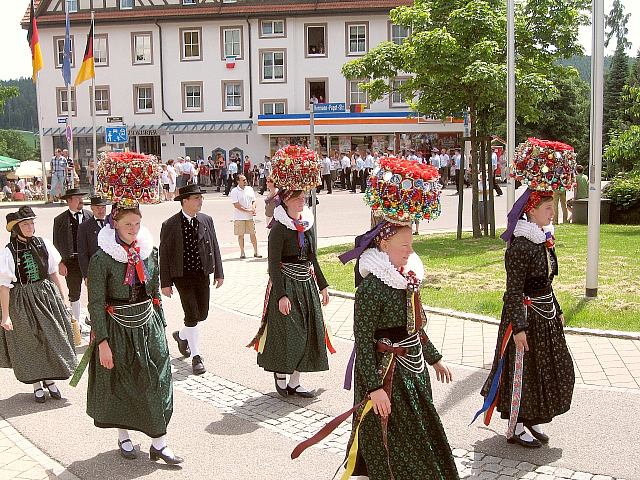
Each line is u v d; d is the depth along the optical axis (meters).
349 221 21.67
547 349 5.09
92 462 5.27
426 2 16.67
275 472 5.03
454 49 14.98
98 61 45.09
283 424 5.95
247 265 14.08
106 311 5.11
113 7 44.84
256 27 43.50
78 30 44.91
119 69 44.94
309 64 43.44
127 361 5.11
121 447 5.36
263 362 6.48
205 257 7.54
